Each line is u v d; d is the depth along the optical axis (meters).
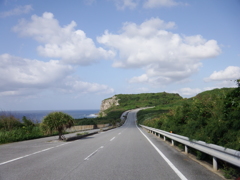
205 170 7.19
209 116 10.98
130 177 6.29
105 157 9.70
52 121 18.31
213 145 6.98
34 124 26.83
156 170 7.18
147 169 7.32
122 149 12.48
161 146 14.00
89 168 7.45
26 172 6.92
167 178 6.21
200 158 8.79
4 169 7.39
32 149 12.98
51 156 10.12
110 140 18.41
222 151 6.40
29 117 27.00
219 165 7.78
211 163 8.33
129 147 13.43
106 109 185.12
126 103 177.62
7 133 19.03
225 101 8.95
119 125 68.44
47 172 6.89
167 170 7.19
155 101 175.50
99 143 16.02
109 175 6.50
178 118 16.02
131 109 153.12
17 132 20.45
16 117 24.81
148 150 12.06
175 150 12.10
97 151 11.66
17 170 7.21
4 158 9.70
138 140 18.30
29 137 21.33
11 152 11.69
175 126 15.73
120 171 7.02
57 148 13.31
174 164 8.16
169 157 9.74
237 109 8.22
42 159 9.33
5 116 23.62
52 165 7.98
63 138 18.98
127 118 110.25
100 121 77.19
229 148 6.50
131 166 7.79
